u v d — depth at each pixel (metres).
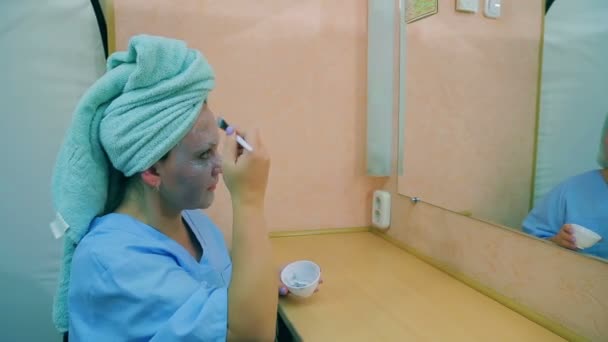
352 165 1.32
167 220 0.69
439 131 1.01
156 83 0.57
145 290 0.53
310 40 1.21
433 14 1.00
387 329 0.72
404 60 1.15
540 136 0.71
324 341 0.67
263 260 0.62
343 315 0.77
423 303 0.82
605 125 0.60
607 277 0.62
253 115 1.19
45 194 1.07
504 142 0.79
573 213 0.66
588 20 0.61
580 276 0.66
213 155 0.64
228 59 1.15
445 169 0.99
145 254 0.58
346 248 1.19
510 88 0.77
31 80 1.03
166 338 0.51
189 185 0.62
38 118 1.04
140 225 0.65
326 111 1.26
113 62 0.62
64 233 0.62
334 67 1.25
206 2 1.11
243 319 0.58
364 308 0.80
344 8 1.23
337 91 1.27
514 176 0.77
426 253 1.08
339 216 1.34
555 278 0.70
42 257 1.08
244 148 0.66
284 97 1.21
